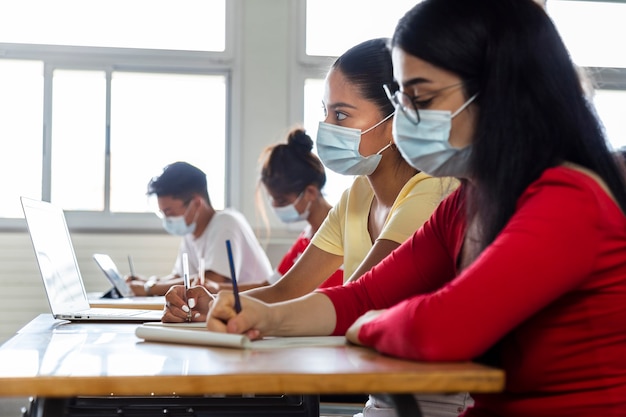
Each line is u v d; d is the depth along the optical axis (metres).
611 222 1.19
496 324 1.13
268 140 5.41
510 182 1.27
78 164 5.39
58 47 5.35
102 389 1.04
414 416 1.08
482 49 1.31
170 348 1.38
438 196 1.88
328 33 5.48
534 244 1.14
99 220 5.35
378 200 2.11
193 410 1.81
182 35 5.44
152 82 5.44
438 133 1.36
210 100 5.46
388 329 1.22
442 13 1.33
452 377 1.05
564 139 1.28
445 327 1.13
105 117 5.39
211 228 4.34
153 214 5.38
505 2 1.32
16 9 5.35
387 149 2.05
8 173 5.33
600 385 1.20
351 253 2.16
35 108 5.37
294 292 2.20
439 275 1.57
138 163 5.43
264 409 1.84
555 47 1.32
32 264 5.29
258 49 5.42
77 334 1.69
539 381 1.24
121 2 5.40
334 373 1.05
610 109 5.52
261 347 1.36
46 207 2.34
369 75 2.04
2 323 5.24
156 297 3.90
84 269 5.29
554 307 1.22
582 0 5.49
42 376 1.05
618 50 5.53
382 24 5.50
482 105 1.31
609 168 1.29
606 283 1.20
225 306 1.47
